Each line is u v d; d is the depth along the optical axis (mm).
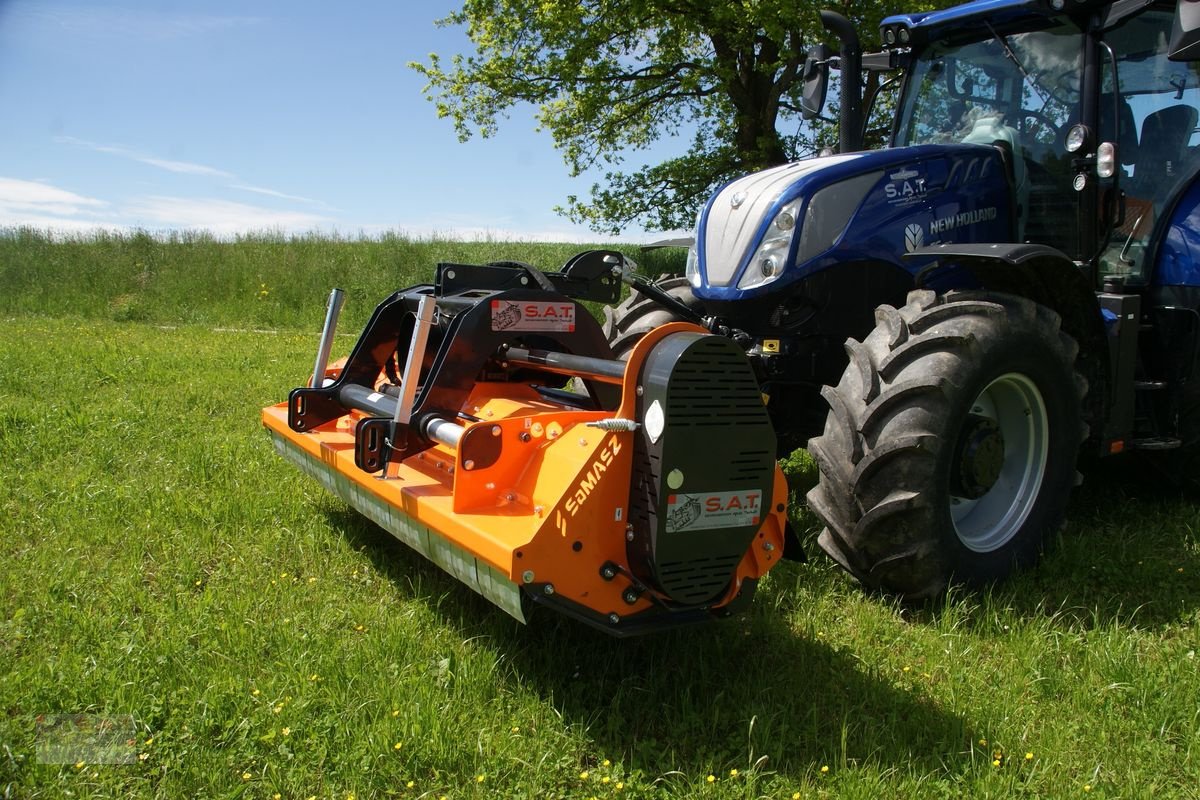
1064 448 3898
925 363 3434
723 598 2838
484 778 2377
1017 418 3910
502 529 2592
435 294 3588
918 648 3221
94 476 4766
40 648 3029
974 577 3604
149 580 3629
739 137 15586
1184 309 4434
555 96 15594
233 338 10930
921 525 3369
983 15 4543
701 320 4043
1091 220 4258
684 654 3037
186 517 4184
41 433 5449
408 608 3354
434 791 2361
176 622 3188
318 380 4004
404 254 16000
